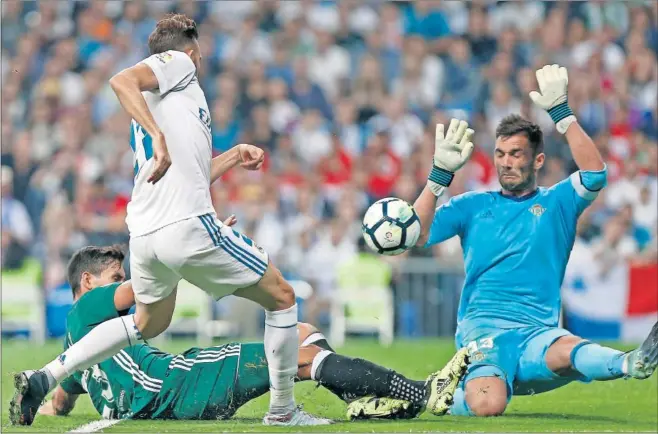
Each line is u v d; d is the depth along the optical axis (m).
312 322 45.91
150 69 16.89
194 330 44.53
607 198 51.66
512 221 21.06
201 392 18.47
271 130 55.81
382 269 45.06
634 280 43.53
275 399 17.77
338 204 49.34
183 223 16.73
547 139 53.88
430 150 53.72
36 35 61.56
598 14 61.69
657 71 60.09
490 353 20.39
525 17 61.72
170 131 16.94
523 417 19.30
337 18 62.62
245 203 48.81
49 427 17.94
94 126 57.03
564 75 20.92
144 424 18.02
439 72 59.47
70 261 20.03
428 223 20.66
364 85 57.97
